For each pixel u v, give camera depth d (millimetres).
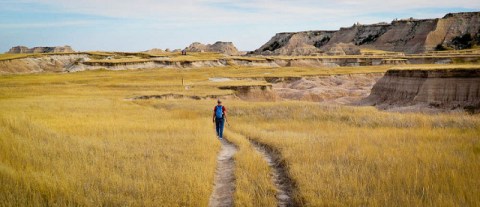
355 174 10688
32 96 49156
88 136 17469
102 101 41656
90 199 8656
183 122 24422
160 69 117938
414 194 9016
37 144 12992
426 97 55906
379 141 16703
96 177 10234
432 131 20062
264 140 17812
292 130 22766
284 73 104812
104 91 58969
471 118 24891
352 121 26359
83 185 9492
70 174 10281
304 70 118625
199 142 16500
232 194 9906
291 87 89500
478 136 17906
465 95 53344
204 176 10836
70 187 9219
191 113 31938
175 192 9344
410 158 12672
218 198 9773
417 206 8188
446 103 54031
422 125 23422
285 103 36750
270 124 26172
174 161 12680
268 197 9359
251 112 32844
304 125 24906
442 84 55094
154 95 52062
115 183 9820
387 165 11703
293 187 10492
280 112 31906
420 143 15883
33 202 8234
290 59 151250
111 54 153625
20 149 11664
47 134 14969
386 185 9695
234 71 113000
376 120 25656
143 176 10523
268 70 118125
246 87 65750
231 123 27438
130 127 21266
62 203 8391
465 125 22688
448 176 10203
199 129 21062
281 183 11070
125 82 76938
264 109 33594
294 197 9461
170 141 16719
